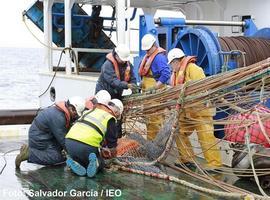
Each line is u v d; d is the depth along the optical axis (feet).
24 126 48.62
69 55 43.80
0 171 28.76
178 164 29.68
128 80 31.50
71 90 42.22
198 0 50.08
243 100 24.26
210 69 30.68
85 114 27.71
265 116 23.39
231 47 31.48
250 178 26.27
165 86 29.99
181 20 36.42
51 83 46.14
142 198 22.94
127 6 38.78
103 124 27.14
